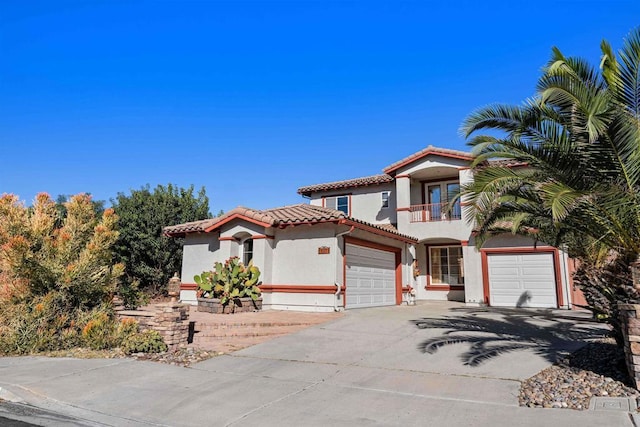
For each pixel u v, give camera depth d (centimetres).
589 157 786
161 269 2511
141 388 729
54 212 1231
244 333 1161
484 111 898
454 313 1620
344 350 991
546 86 773
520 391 678
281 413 609
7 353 977
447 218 2183
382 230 1803
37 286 1089
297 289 1612
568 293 1859
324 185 2617
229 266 1593
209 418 596
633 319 663
